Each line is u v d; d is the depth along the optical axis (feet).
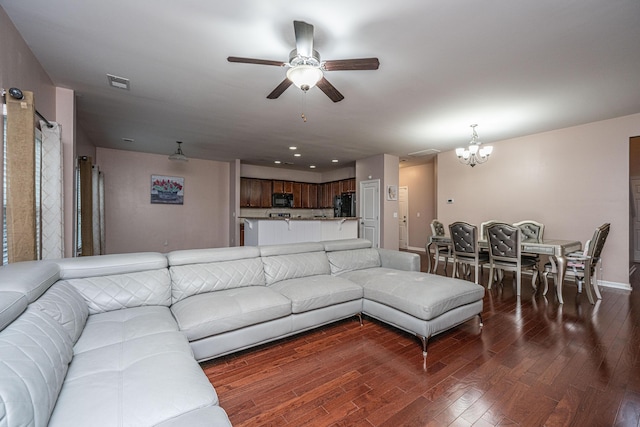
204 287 7.55
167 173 21.45
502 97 10.38
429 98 10.46
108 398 3.33
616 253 13.01
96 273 6.42
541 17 6.09
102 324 5.46
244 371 6.33
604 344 7.47
